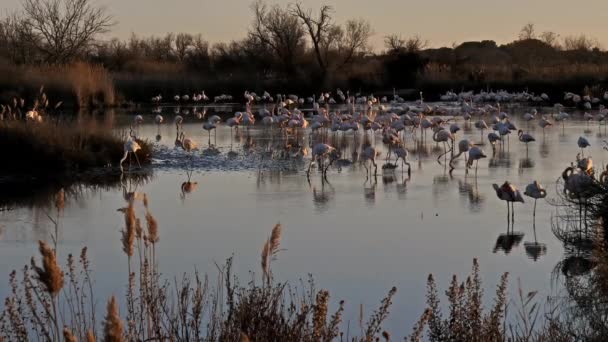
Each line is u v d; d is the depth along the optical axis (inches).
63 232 522.0
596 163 817.5
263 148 1016.9
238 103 2167.8
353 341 276.2
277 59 2564.0
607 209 473.1
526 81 2161.7
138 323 273.6
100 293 378.3
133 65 2482.8
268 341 235.8
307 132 1278.3
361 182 721.6
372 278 414.0
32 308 250.5
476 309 264.1
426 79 2297.0
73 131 866.1
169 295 359.3
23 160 780.0
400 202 620.7
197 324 252.4
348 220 554.3
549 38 3681.1
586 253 459.2
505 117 1333.7
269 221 552.4
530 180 719.7
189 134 1224.2
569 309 355.3
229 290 279.3
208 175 776.3
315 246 479.8
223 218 563.5
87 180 746.2
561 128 1285.7
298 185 706.8
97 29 2293.3
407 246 480.1
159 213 584.4
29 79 1674.5
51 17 2246.6
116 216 572.1
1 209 604.1
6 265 438.3
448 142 1072.2
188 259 450.3
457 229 524.4
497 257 454.0
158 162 866.8
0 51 2234.3
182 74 2342.5
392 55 2508.6
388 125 1083.3
